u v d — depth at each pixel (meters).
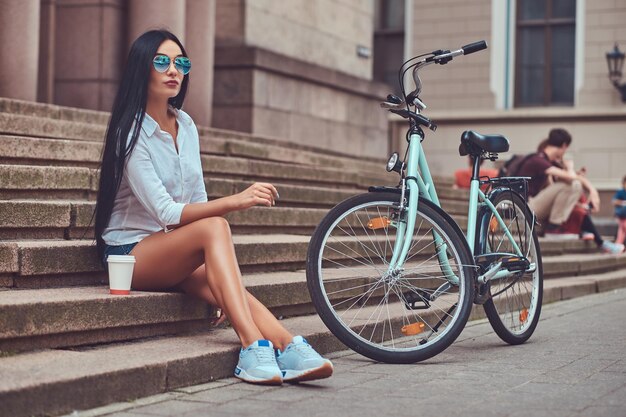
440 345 5.39
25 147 6.80
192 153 5.36
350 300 6.29
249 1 12.77
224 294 4.82
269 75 12.84
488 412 4.13
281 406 4.22
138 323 4.95
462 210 11.38
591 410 4.18
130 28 11.00
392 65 21.72
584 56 20.14
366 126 15.19
